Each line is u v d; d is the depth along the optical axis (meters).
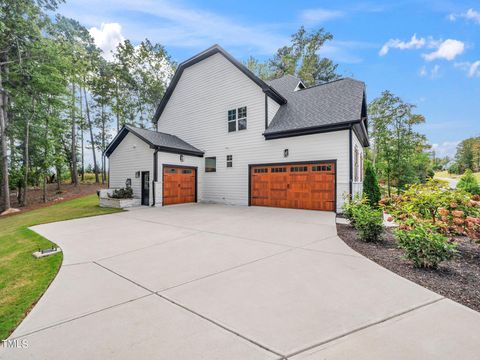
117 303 3.20
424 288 3.37
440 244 3.88
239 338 2.41
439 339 2.32
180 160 13.94
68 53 17.78
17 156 17.42
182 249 5.52
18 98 16.09
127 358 2.19
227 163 13.99
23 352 2.33
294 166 11.55
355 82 12.75
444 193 5.39
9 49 15.20
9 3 14.20
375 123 21.80
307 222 8.27
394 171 19.72
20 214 13.66
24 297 3.52
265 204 12.53
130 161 14.14
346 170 10.17
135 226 8.20
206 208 12.21
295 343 2.31
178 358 2.16
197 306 3.06
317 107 11.99
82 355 2.25
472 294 3.18
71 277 4.12
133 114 27.52
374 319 2.67
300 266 4.29
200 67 15.20
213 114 14.58
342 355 2.13
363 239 5.80
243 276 3.94
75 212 11.83
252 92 13.03
